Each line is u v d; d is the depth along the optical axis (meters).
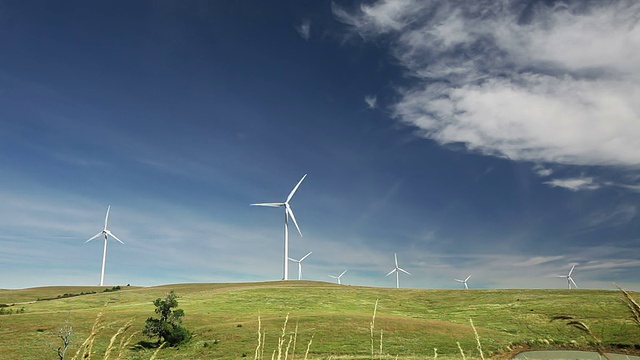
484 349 58.38
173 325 59.59
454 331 72.00
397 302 119.94
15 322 63.47
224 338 61.50
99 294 128.62
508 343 61.78
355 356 48.91
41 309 98.88
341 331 67.62
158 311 60.41
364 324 72.50
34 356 47.38
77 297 120.75
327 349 57.03
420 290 139.62
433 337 66.25
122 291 138.75
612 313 79.06
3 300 134.00
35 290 161.50
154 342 58.81
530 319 87.19
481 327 80.12
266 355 46.84
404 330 70.00
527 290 127.75
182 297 121.62
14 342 52.59
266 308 102.19
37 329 59.34
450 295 127.44
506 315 94.31
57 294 151.12
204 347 57.38
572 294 114.38
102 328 3.90
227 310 96.94
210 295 124.56
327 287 144.25
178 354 53.78
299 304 110.50
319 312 91.50
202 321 76.88
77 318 66.75
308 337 63.34
